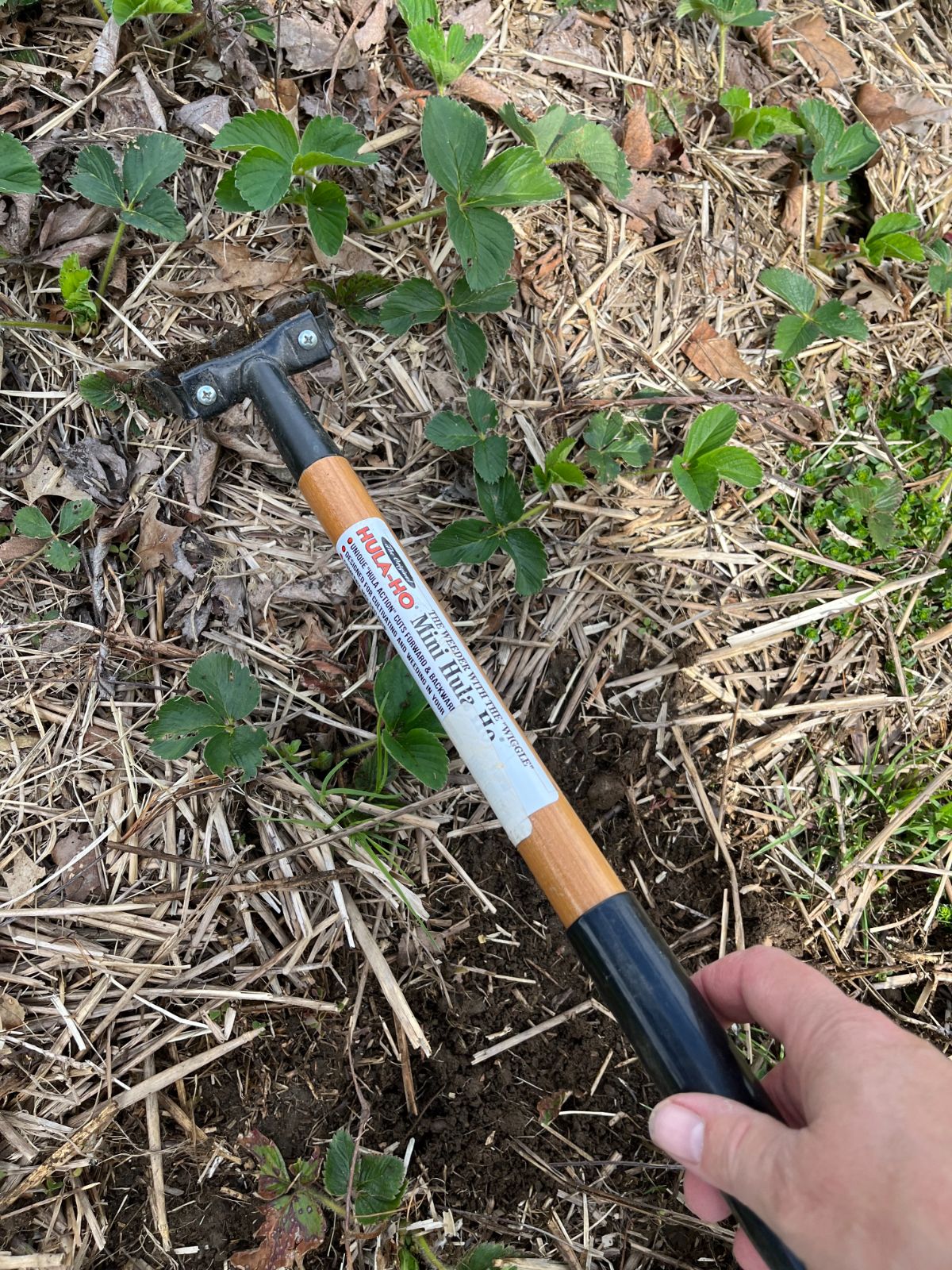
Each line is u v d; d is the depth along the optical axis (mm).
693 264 557
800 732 516
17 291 462
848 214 607
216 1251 408
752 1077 329
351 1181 378
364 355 487
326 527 411
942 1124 282
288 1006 432
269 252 481
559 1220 438
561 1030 453
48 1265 389
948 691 535
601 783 478
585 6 561
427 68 520
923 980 494
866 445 559
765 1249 304
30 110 471
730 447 445
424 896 454
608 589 504
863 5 653
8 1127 396
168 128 479
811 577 535
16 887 418
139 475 459
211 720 412
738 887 487
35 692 438
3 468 452
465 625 478
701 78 588
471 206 433
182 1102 416
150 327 469
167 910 428
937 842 511
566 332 522
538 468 470
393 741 414
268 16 495
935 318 600
